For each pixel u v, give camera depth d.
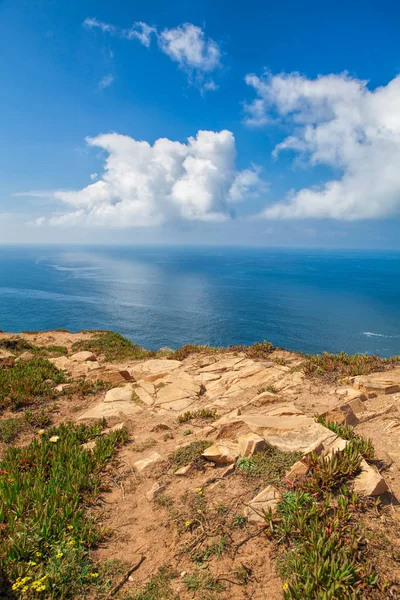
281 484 5.32
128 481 6.25
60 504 5.36
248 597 3.68
